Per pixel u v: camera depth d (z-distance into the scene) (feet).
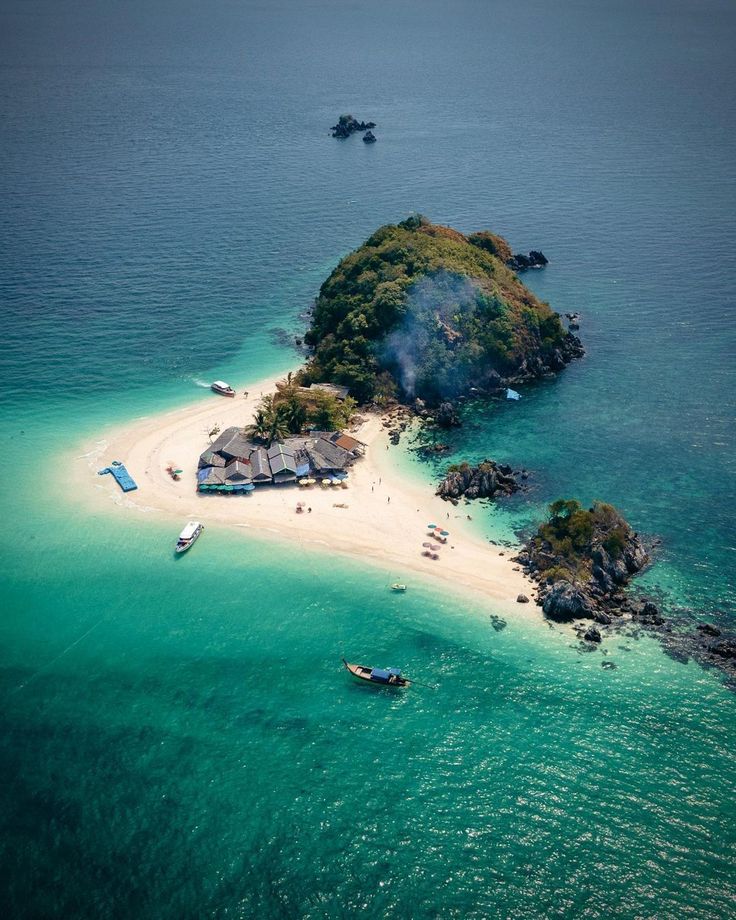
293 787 304.30
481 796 301.02
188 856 279.49
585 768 311.27
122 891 268.41
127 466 498.69
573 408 572.51
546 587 394.11
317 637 375.25
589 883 271.08
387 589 401.90
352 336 602.44
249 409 563.48
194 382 602.85
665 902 264.93
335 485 480.64
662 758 314.55
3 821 288.51
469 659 361.92
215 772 309.42
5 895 265.95
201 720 332.19
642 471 497.05
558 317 643.04
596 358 642.63
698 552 425.69
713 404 571.69
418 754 317.83
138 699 342.03
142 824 289.53
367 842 285.02
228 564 419.13
